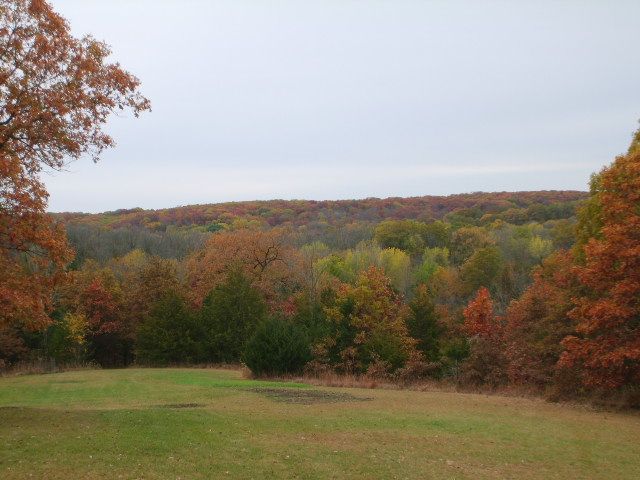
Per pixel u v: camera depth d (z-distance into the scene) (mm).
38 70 14438
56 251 14633
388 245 91250
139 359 49000
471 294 69125
